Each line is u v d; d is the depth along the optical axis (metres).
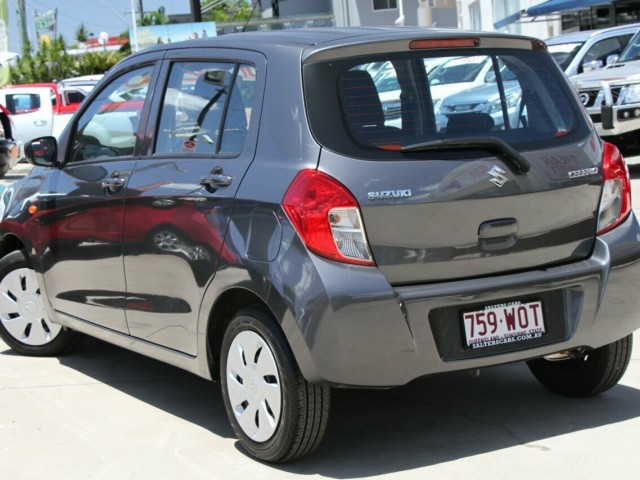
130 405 5.31
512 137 4.38
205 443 4.67
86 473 4.36
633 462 4.21
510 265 4.26
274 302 4.05
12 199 6.17
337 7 44.12
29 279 6.23
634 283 4.51
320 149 4.06
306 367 3.99
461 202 4.12
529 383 5.42
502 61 4.56
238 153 4.42
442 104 4.31
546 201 4.32
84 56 52.59
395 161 4.07
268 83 4.36
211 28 39.16
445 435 4.66
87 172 5.44
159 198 4.76
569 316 4.37
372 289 3.94
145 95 5.18
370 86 4.23
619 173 4.58
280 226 4.05
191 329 4.64
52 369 6.05
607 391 5.21
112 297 5.25
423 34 4.43
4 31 25.14
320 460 4.39
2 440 4.82
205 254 4.43
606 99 13.04
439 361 4.08
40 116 24.34
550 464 4.23
